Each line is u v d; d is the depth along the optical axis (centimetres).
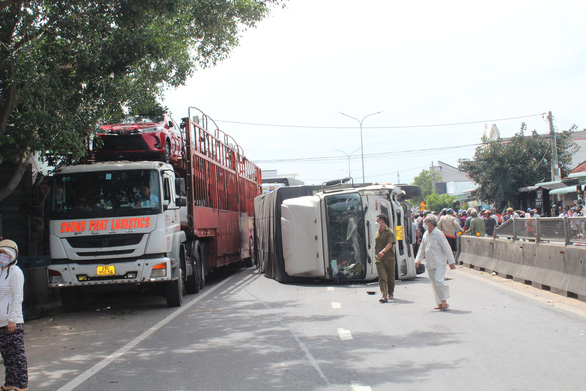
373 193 1636
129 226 1226
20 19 1190
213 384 634
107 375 699
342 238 1627
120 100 1489
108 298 1591
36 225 1666
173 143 1489
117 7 1268
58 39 1276
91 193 1248
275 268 1772
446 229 2209
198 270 1597
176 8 1314
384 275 1218
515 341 789
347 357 733
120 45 1329
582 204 3144
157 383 650
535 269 1409
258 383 629
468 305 1127
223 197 1980
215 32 1639
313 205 1650
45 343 950
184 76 1766
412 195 1916
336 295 1369
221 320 1080
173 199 1338
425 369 658
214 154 1853
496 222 2355
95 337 978
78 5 1231
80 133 1285
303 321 1020
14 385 622
